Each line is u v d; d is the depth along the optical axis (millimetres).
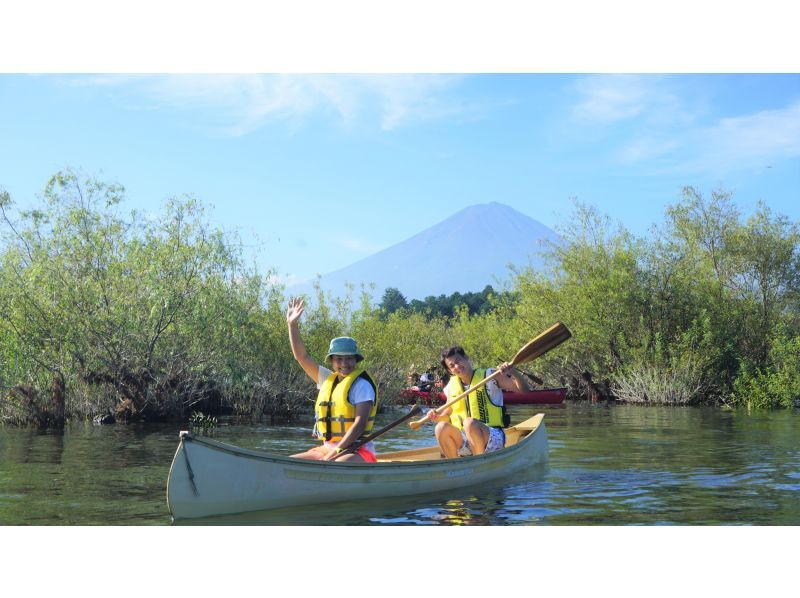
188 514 5648
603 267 23391
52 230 14297
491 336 25219
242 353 15945
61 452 9766
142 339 14750
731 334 22672
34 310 13789
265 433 12727
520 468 8328
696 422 14992
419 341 22266
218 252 15172
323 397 6617
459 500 6609
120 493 6836
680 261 23734
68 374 14273
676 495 6859
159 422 14656
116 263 14500
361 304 18531
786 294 24984
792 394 19172
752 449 10367
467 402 7891
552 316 23641
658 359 21828
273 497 5980
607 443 11164
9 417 13680
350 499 6387
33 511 6090
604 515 6039
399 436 12609
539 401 21625
